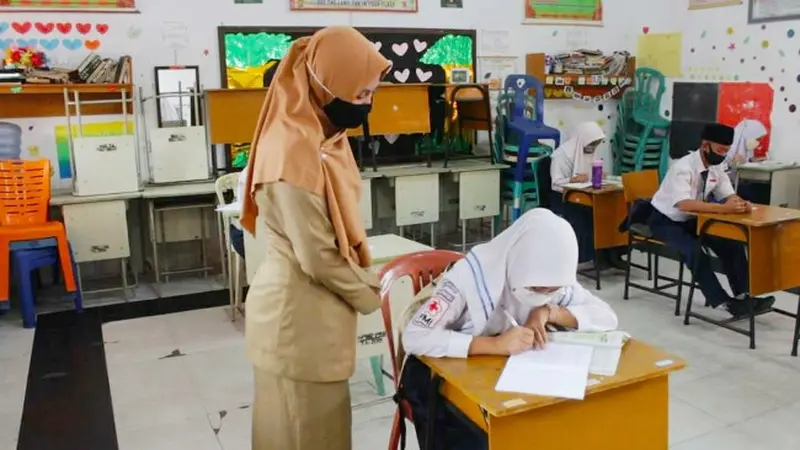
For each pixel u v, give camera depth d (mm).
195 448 2744
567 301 1939
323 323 1769
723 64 6168
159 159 4922
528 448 1546
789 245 3650
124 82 4777
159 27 5098
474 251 1854
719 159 4070
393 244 2996
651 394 1666
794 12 5535
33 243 4172
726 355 3539
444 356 1721
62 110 4898
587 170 5207
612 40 6809
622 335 1807
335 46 1687
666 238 4148
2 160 4402
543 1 6414
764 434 2742
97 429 2914
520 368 1636
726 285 4711
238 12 5324
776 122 5770
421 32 5938
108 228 4566
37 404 3148
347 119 1751
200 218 5285
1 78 4422
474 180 5656
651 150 6570
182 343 3873
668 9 6609
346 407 1884
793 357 3500
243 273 4660
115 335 4016
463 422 1697
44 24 4777
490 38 6242
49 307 4555
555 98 6531
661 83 6668
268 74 5480
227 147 5324
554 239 1714
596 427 1610
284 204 1659
